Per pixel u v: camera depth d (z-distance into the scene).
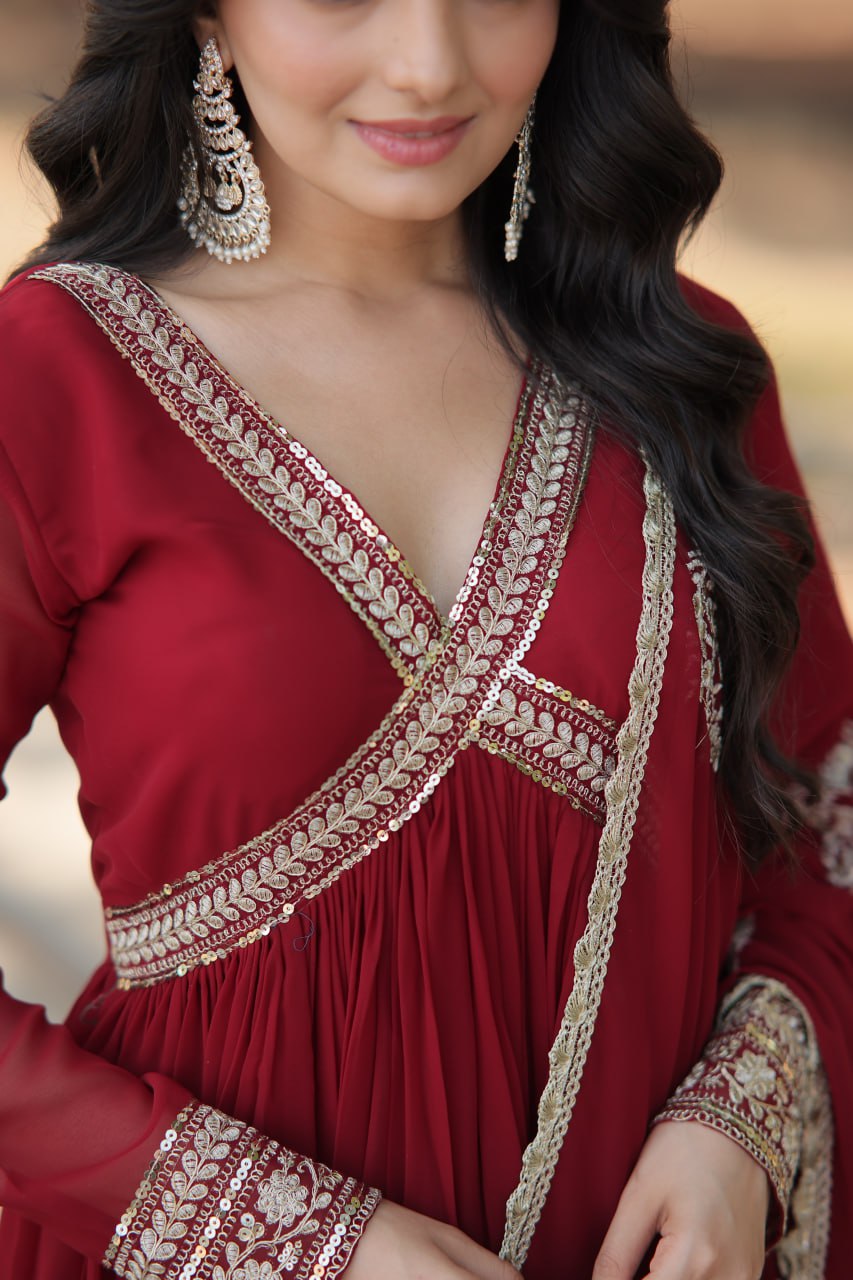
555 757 1.66
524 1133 1.68
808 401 8.17
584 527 1.71
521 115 1.63
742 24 14.95
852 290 9.93
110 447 1.58
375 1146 1.62
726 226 10.96
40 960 4.07
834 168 12.09
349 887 1.63
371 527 1.62
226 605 1.56
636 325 1.86
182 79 1.69
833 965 1.90
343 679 1.57
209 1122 1.57
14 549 1.56
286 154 1.61
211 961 1.66
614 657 1.67
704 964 1.80
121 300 1.65
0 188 9.40
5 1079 1.59
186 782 1.59
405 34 1.50
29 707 1.65
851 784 1.98
